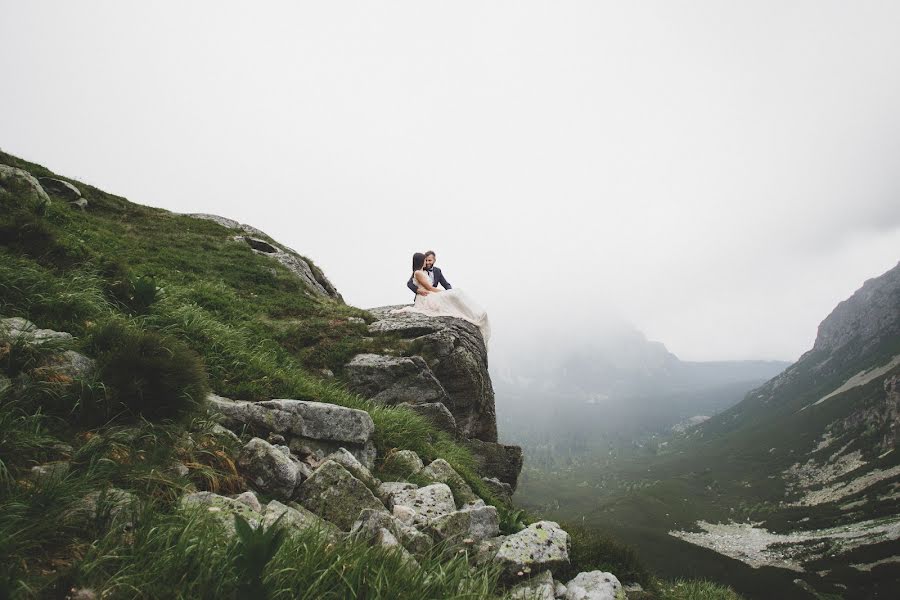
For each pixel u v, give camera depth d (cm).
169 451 418
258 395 677
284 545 319
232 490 437
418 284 1653
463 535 519
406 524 485
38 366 427
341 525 462
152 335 491
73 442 380
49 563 264
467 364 1334
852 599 7794
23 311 525
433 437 1016
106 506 312
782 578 9131
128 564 273
